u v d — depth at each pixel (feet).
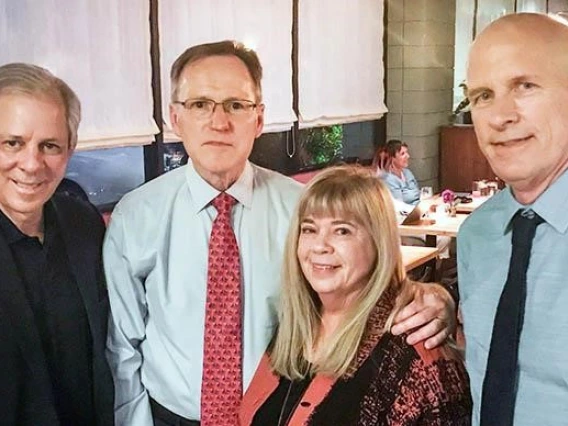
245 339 6.22
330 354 5.26
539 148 4.14
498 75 4.17
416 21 23.94
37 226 5.79
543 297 4.21
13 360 5.34
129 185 15.42
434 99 24.90
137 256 6.27
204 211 6.25
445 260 18.38
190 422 6.28
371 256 5.37
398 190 20.88
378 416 4.97
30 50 12.77
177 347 6.26
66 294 5.85
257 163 19.24
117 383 6.38
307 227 5.53
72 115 5.59
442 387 4.87
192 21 16.37
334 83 21.79
